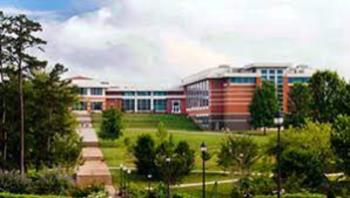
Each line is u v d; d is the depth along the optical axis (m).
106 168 98.19
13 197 48.34
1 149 75.56
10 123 75.81
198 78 193.25
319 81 133.25
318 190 67.56
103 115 130.50
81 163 87.62
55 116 77.88
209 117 185.00
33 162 77.12
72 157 79.88
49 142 77.50
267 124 158.00
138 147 89.06
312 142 71.06
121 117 132.38
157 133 95.81
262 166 75.81
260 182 68.94
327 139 70.38
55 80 78.25
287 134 73.56
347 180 67.00
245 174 75.94
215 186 77.31
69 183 63.59
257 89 161.62
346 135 61.88
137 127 171.25
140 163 88.44
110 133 128.38
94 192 66.06
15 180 59.59
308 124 80.44
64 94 78.50
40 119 76.88
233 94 182.50
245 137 86.62
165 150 83.81
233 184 80.81
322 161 68.75
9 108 75.69
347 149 61.91
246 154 79.38
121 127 129.25
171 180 80.19
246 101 182.50
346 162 62.50
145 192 73.62
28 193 59.44
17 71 74.75
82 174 91.44
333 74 133.50
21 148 72.88
